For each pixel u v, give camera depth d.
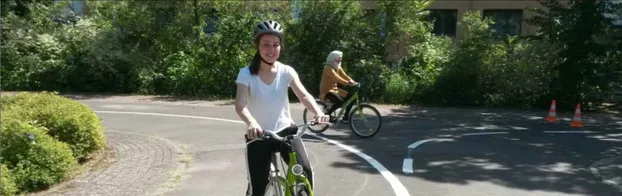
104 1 19.78
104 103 14.67
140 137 8.84
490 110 14.45
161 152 7.57
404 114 13.04
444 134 9.65
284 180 3.62
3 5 19.69
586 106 15.21
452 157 7.39
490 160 7.22
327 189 5.70
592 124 11.77
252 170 3.62
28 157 5.63
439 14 22.72
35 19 20.20
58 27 20.22
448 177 6.23
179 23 18.45
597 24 14.70
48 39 19.05
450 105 15.41
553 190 5.71
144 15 18.45
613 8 14.89
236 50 17.22
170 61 17.94
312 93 16.77
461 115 13.05
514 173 6.46
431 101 15.45
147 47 18.70
